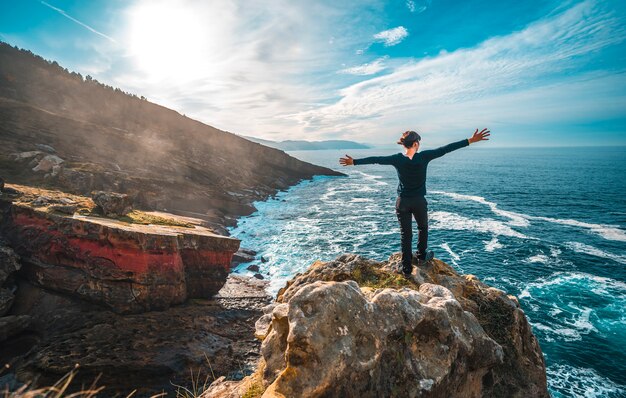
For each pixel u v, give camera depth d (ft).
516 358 15.66
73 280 59.47
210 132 293.23
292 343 11.18
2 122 128.98
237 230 136.77
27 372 44.45
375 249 112.78
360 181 335.47
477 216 159.94
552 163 549.54
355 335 11.80
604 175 343.67
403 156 17.60
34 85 203.51
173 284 62.49
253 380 14.51
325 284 12.76
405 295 13.73
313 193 251.60
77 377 44.96
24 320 53.52
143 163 167.53
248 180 249.14
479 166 500.74
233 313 66.18
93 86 244.63
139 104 264.93
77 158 136.15
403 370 11.93
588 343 60.95
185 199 140.46
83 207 71.26
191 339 54.95
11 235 63.26
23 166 96.17
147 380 46.60
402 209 18.24
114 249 59.00
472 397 13.60
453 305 14.20
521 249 110.52
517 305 18.02
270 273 92.73
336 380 10.81
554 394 49.49
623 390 50.06
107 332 53.21
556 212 168.25
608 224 143.23
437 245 115.34
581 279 87.51
